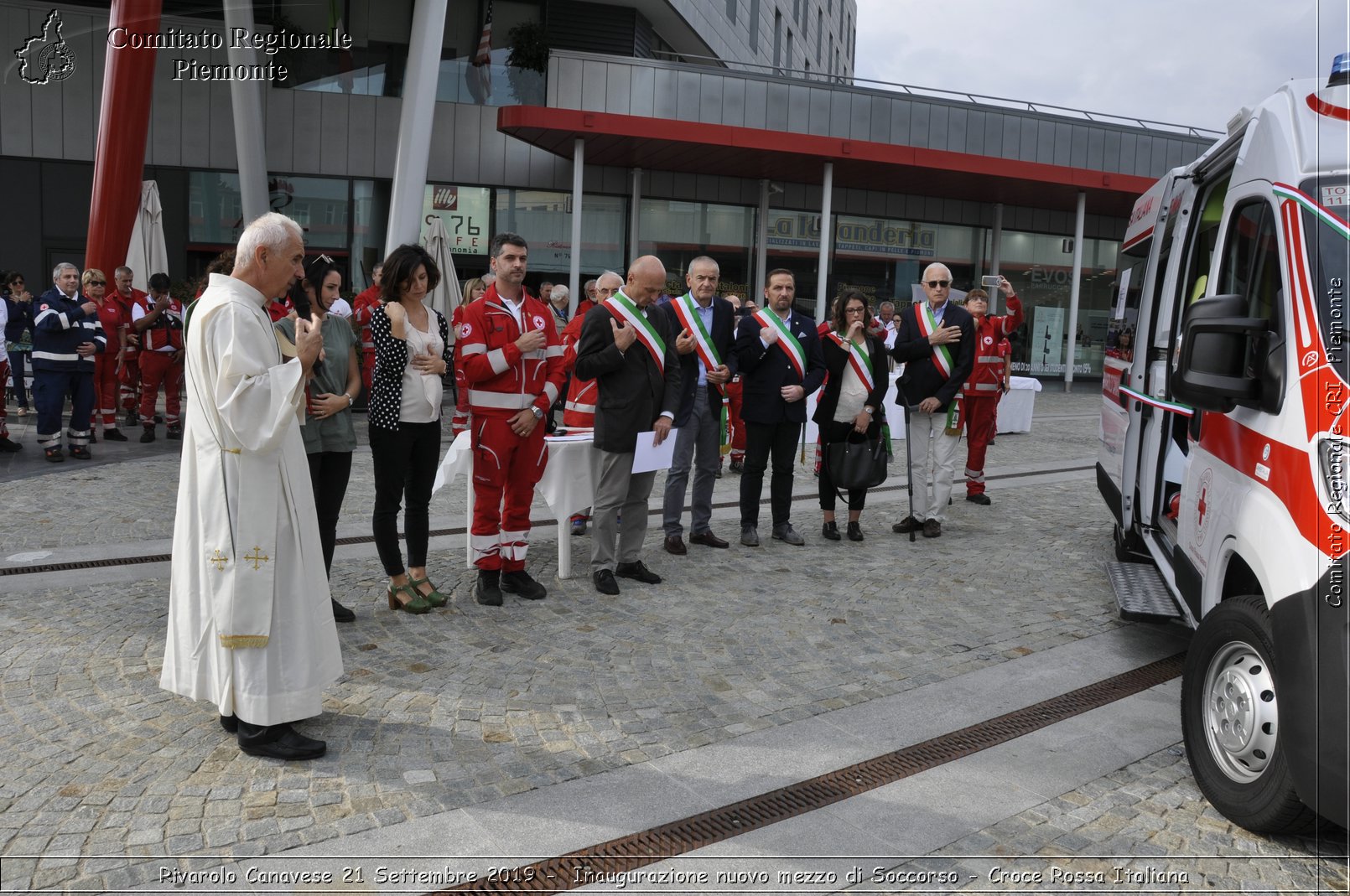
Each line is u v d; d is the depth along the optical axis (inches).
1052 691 179.6
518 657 188.7
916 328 297.0
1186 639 211.3
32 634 191.2
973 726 162.7
